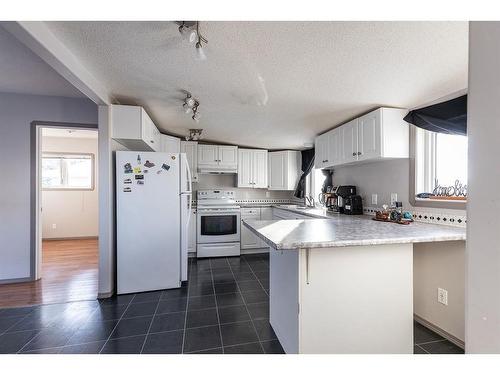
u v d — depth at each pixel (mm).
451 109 2139
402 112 2482
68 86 2748
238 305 2418
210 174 4875
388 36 1403
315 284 1454
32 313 2246
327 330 1468
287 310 1630
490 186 513
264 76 1930
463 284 1807
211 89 2199
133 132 2566
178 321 2115
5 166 2941
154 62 1769
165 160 2809
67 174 5434
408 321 1571
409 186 2461
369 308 1520
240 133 3773
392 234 1587
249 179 4754
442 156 2307
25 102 2982
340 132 3102
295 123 3170
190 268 3584
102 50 1626
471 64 554
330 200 3562
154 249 2752
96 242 5113
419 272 2135
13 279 2951
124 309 2324
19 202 2977
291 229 1781
